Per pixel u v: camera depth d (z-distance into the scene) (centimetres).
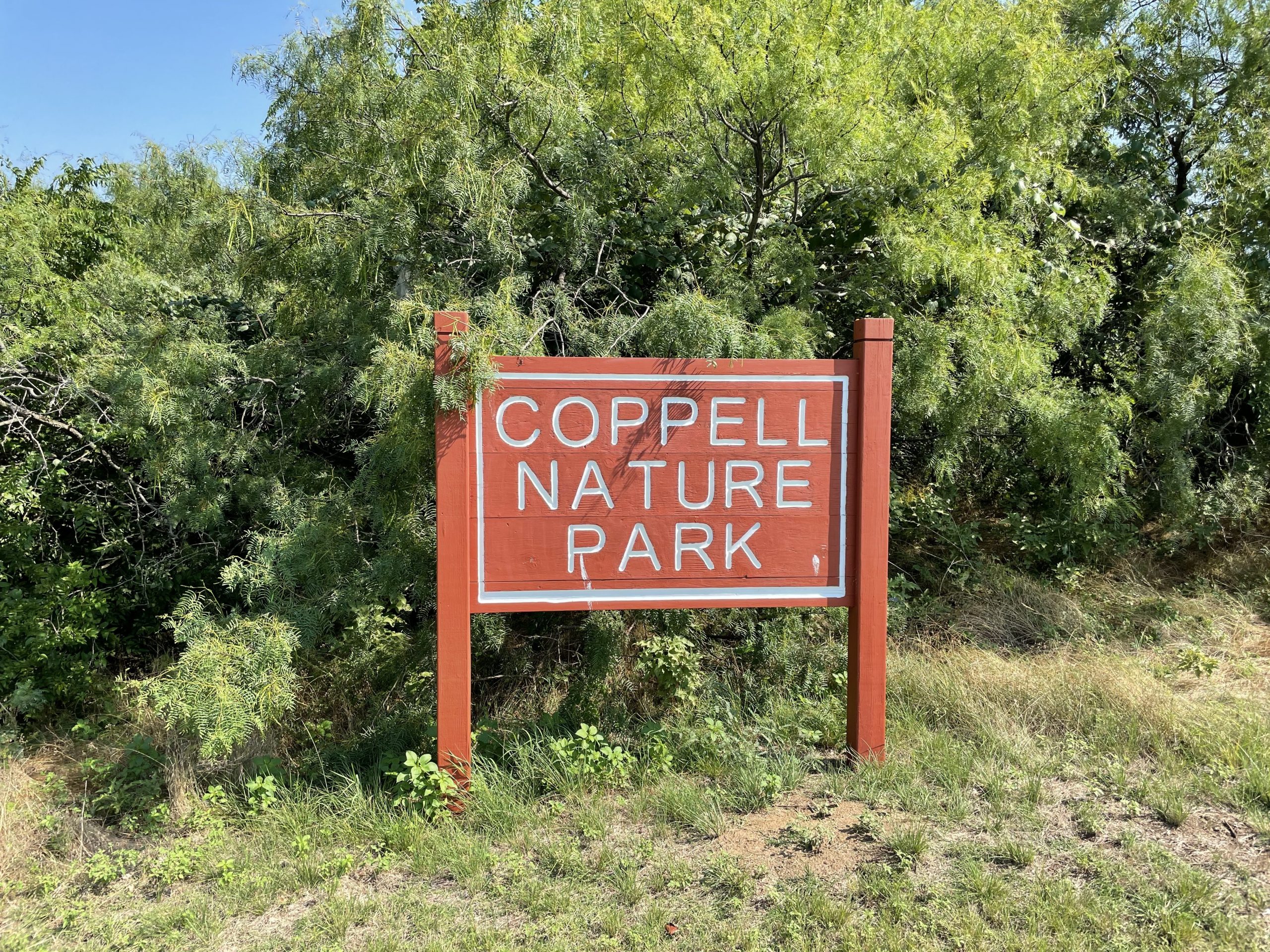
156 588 597
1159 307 657
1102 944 277
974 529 671
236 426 559
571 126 510
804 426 394
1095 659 504
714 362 387
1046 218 670
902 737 436
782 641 509
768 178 587
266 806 381
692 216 605
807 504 396
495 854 345
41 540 588
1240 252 717
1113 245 712
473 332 367
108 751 463
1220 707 447
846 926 291
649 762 412
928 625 581
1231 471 705
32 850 362
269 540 489
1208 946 275
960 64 605
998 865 325
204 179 565
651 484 386
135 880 343
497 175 481
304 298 559
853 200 592
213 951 292
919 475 729
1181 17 752
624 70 557
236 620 407
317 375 538
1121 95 725
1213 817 353
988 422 618
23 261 578
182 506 541
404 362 391
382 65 499
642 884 320
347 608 463
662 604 389
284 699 386
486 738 432
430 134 477
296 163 542
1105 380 725
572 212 528
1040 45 592
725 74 497
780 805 376
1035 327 591
